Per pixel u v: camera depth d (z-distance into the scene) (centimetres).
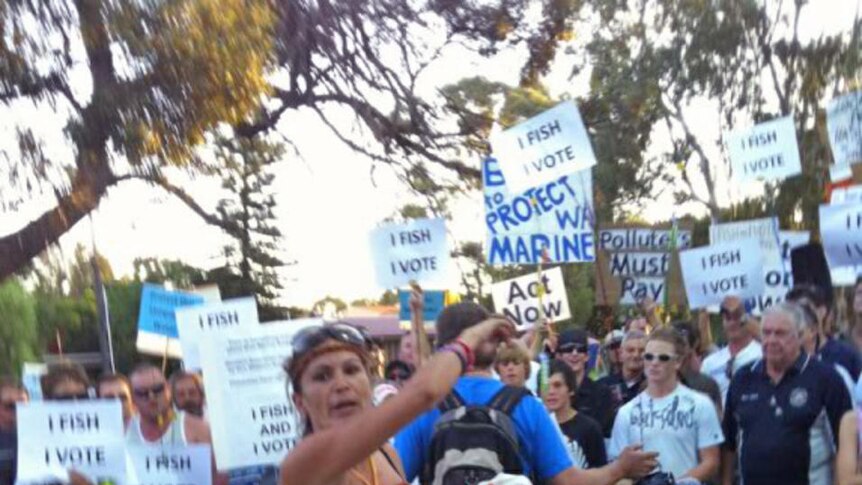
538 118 1071
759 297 1155
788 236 1227
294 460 338
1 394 809
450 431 556
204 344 746
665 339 818
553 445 575
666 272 1338
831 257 874
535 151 1070
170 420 792
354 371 367
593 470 583
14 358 2412
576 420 812
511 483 502
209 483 715
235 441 737
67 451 676
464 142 1605
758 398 762
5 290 2405
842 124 1073
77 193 1144
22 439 674
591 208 1133
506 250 1126
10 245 1141
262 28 1190
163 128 1141
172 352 1011
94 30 1098
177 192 1291
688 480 733
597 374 1361
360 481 376
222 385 741
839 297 1292
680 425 809
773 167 1195
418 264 977
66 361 934
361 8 1439
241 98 1174
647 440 815
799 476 743
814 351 834
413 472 580
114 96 1114
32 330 2473
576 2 1833
